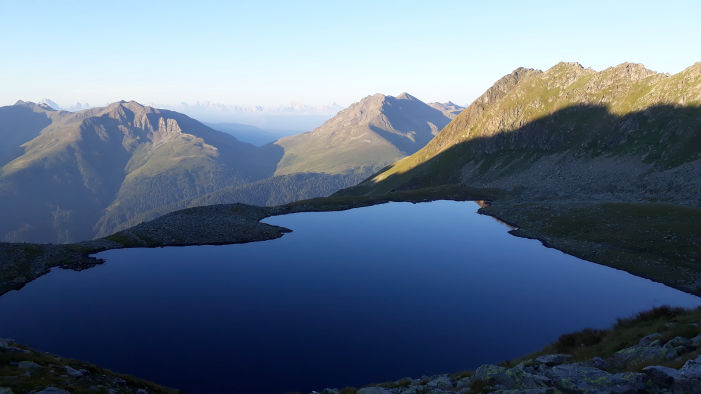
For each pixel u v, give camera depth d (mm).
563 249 68500
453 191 132250
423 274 56406
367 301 46188
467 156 187500
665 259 56000
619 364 18016
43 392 15719
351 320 40844
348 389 23703
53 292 50000
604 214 77688
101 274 57875
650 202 87438
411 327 38938
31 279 55219
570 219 80062
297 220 102125
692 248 56406
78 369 20750
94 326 39625
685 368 13266
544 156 154375
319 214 110188
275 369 31266
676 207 72375
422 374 30219
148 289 51188
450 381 21250
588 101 162500
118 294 49375
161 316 42125
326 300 46688
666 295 46875
